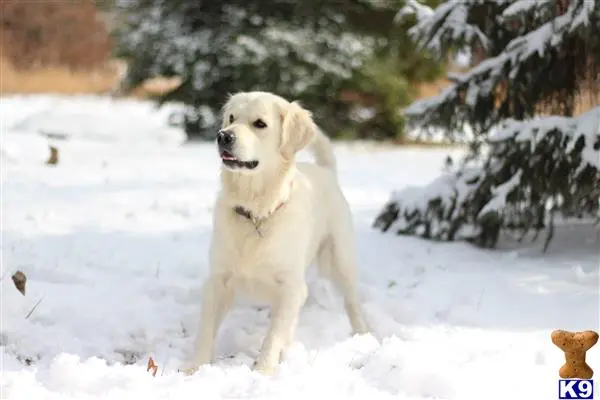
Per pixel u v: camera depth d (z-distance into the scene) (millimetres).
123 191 9023
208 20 17703
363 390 3568
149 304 5004
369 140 19172
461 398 3520
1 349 4086
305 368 3877
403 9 7051
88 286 5258
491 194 6527
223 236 4383
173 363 4074
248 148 4285
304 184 4742
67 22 33594
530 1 5996
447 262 6230
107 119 15305
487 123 6887
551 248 6625
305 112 4680
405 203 7238
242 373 3738
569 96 6633
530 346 4234
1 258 5629
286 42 16984
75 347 4238
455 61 7348
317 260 5180
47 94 30250
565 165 5887
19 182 9086
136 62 18062
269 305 5266
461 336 4535
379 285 5719
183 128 18094
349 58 17500
